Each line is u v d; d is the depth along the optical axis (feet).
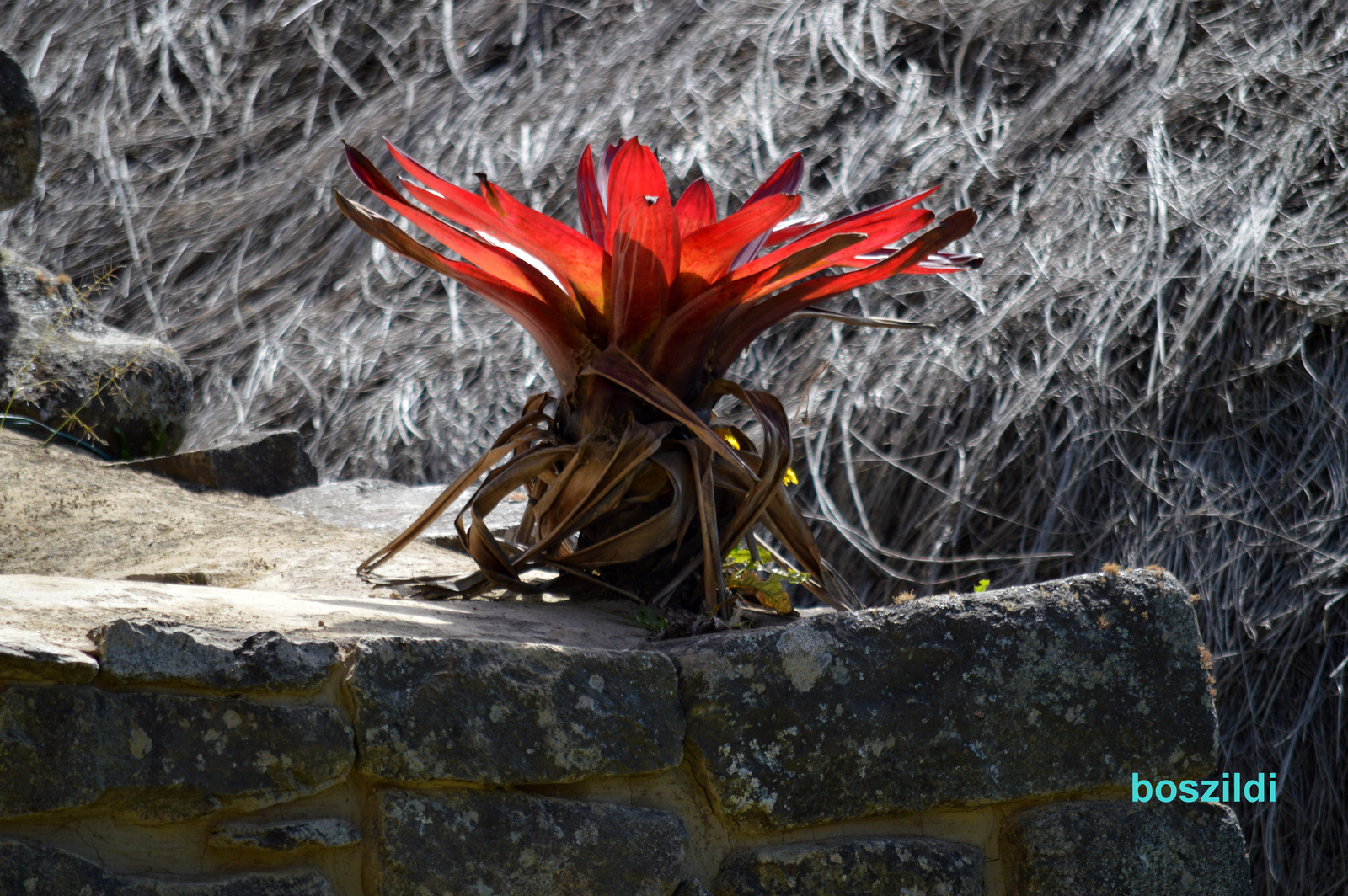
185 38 38.22
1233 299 18.94
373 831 12.28
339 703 12.32
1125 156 23.48
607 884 12.51
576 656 12.64
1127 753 13.12
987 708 13.00
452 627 12.89
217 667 12.14
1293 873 15.42
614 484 13.35
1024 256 21.77
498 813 12.42
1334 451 17.46
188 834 12.09
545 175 27.35
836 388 19.95
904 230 13.48
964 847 13.02
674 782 12.75
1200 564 17.02
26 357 20.54
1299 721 15.87
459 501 18.24
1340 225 20.18
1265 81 24.04
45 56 38.73
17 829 11.87
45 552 14.92
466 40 34.45
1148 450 18.20
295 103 34.86
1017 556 17.30
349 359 24.73
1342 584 16.35
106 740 11.96
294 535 15.40
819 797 12.80
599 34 33.04
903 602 13.12
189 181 33.17
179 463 18.90
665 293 13.33
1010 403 18.88
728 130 26.71
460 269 13.52
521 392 22.33
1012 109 26.40
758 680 12.81
